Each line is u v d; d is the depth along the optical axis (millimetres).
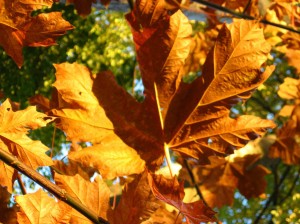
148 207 477
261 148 1496
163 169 586
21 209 442
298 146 1182
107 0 949
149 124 543
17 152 476
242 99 534
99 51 1425
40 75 1272
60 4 1215
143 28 531
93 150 519
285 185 2711
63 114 509
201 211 449
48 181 435
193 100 545
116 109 533
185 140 547
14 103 632
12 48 515
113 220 479
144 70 545
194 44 1396
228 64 534
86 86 520
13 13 502
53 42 511
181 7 1129
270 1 1092
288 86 1195
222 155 542
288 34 1143
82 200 481
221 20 1237
